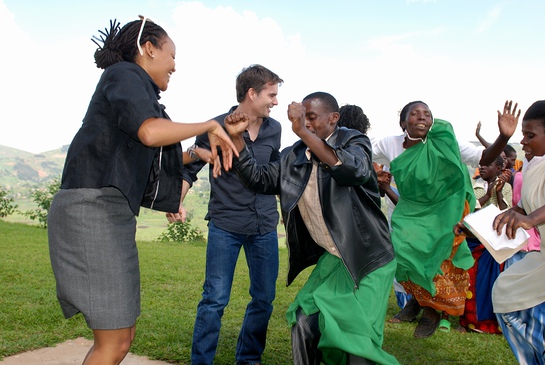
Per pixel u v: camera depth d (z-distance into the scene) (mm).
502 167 6480
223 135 2988
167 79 3164
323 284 3361
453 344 5176
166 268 9398
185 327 5324
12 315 5578
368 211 3385
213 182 4145
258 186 3422
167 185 3182
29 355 4434
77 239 2750
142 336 4941
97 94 2842
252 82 4090
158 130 2617
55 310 5820
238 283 8023
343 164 2957
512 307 3537
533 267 3500
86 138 2787
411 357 4715
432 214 5281
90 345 4750
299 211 3496
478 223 3320
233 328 5461
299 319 3283
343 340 3070
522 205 3799
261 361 4422
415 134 5156
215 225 4117
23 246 11617
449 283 5277
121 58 3033
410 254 5203
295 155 3432
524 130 3514
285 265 10531
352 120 4953
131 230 2922
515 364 4586
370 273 3301
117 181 2721
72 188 2770
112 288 2783
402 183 5305
